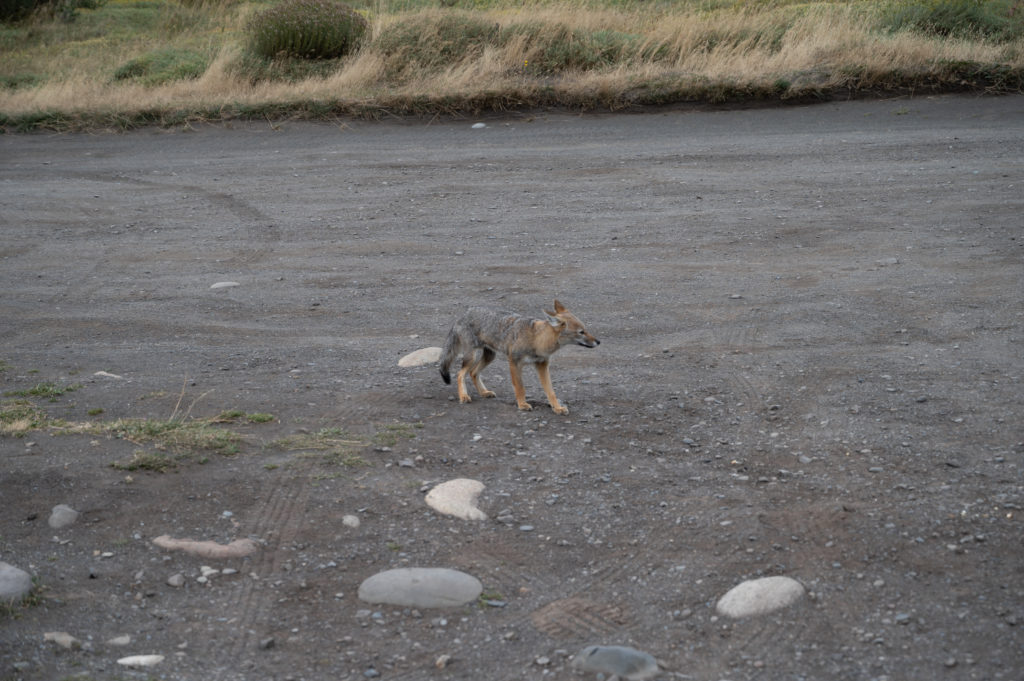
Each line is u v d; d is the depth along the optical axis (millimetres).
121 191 14438
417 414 6617
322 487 5473
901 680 3689
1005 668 3711
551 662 3922
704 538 4867
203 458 5793
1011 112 16156
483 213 12664
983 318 8039
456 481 5461
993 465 5402
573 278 9898
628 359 7684
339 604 4398
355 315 9039
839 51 19188
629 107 18406
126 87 21109
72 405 6770
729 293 9180
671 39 20984
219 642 4105
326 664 3959
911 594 4262
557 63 20484
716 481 5480
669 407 6613
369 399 6914
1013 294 8562
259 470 5672
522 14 22688
